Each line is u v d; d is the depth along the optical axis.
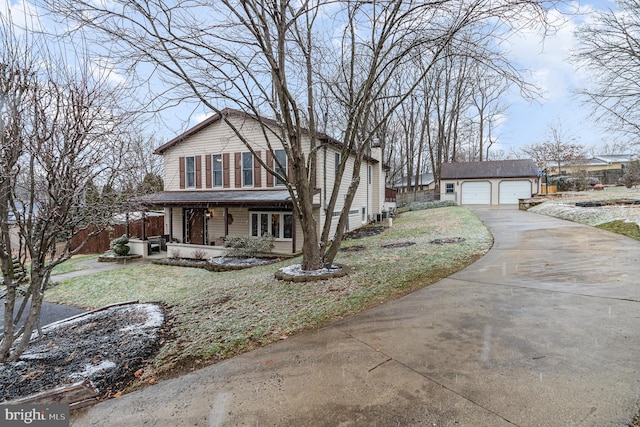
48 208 3.75
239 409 2.64
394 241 11.52
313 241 7.39
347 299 5.34
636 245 7.50
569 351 3.12
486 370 2.91
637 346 3.13
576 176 29.50
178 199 13.74
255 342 4.04
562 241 8.63
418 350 3.38
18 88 3.50
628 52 10.11
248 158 14.18
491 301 4.64
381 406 2.53
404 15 6.44
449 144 32.91
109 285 10.05
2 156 3.35
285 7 6.41
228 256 12.68
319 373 3.10
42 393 2.93
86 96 3.94
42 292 4.25
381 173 20.52
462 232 11.59
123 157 4.64
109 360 4.00
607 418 2.22
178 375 3.40
